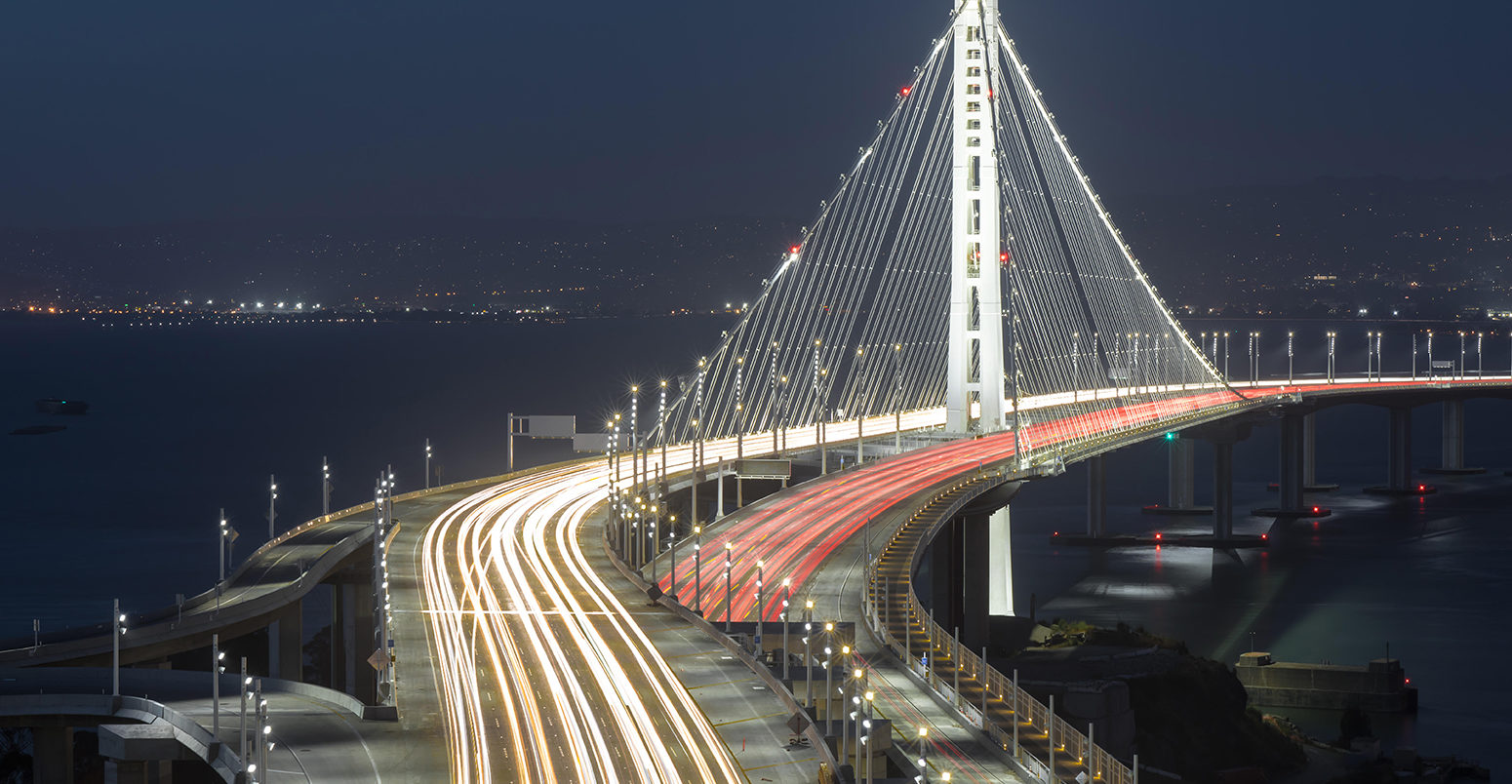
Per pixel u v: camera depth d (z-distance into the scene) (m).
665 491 171.00
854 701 76.50
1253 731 135.38
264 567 132.00
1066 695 123.38
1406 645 185.25
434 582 117.56
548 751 73.75
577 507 158.38
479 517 152.38
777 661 94.25
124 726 84.12
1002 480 166.12
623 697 83.75
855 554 130.38
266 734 69.69
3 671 98.56
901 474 172.25
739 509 154.75
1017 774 79.19
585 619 104.06
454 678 87.62
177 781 97.25
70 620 195.25
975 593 166.50
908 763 77.62
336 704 83.81
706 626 100.62
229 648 138.88
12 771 113.06
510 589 114.81
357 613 142.00
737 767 71.38
